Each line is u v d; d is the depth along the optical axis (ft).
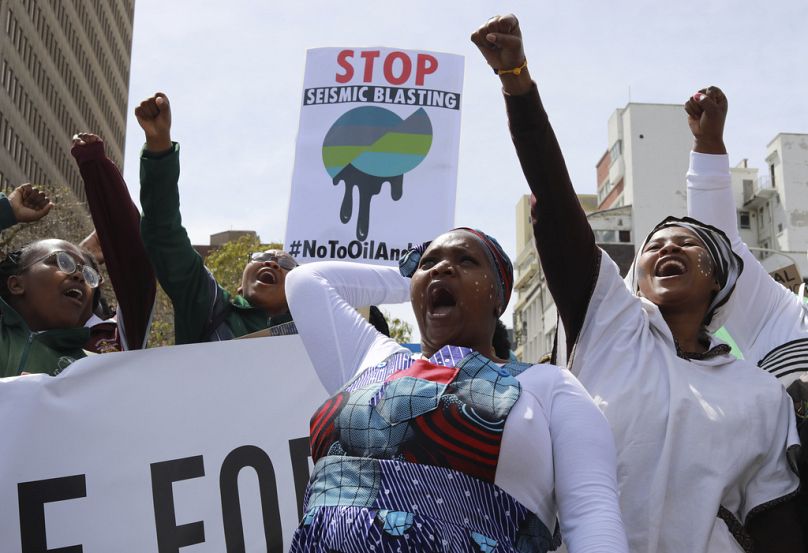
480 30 9.82
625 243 198.08
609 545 7.86
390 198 20.63
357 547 7.95
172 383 14.78
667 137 206.28
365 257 20.42
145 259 15.49
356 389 8.89
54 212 99.66
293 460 14.90
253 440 14.85
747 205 222.28
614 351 11.35
